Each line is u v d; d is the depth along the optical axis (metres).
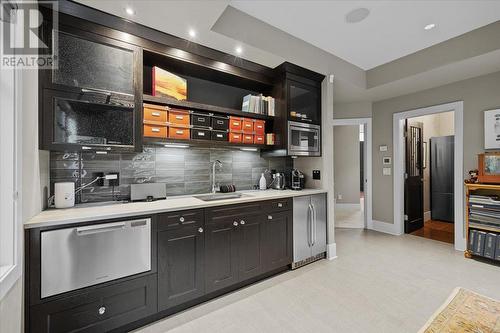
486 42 2.33
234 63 2.46
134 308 1.61
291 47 2.53
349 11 2.13
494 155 2.69
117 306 1.55
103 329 1.50
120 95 1.79
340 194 6.04
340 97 3.89
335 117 4.34
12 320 1.14
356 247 3.28
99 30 1.73
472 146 3.02
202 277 1.92
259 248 2.30
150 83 2.27
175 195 2.42
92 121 1.79
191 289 1.86
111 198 2.05
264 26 2.31
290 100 2.71
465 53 2.48
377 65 3.28
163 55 2.05
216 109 2.37
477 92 2.97
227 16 2.06
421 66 2.84
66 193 1.71
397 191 3.88
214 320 1.73
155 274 1.70
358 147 5.95
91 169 1.97
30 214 1.38
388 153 3.99
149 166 2.26
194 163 2.56
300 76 2.79
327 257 2.89
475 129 2.99
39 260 1.32
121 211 1.60
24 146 1.30
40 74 1.53
